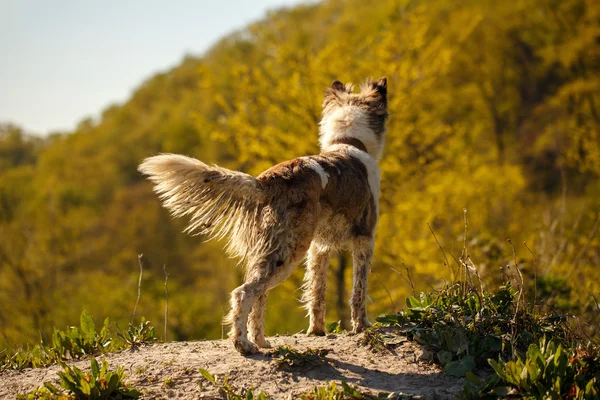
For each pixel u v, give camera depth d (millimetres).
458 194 16109
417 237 14852
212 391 4602
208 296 21922
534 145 35406
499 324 5195
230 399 4461
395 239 14555
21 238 21906
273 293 16156
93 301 20266
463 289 5715
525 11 37312
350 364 4949
